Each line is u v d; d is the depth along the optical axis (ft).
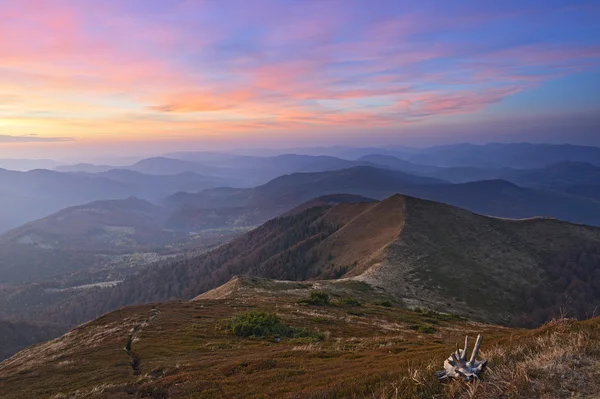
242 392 46.21
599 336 32.89
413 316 159.22
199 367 65.57
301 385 42.96
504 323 272.10
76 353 90.94
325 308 157.58
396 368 40.40
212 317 130.21
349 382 36.29
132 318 133.49
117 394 54.03
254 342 92.27
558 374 26.66
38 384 68.49
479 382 26.84
